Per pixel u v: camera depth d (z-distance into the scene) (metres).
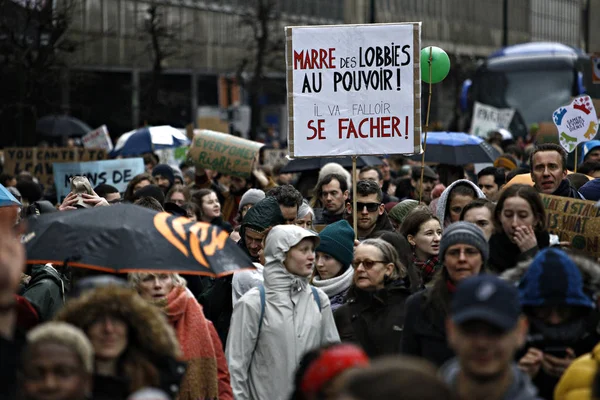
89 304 6.85
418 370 4.62
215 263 8.26
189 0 73.62
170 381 6.96
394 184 23.78
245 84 62.34
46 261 8.30
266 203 12.28
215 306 11.68
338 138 13.84
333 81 13.83
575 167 17.36
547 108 47.59
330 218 15.71
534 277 7.36
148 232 8.34
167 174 19.09
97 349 6.82
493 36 120.44
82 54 58.75
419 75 13.74
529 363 7.43
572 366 6.92
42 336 5.87
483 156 22.31
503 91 48.28
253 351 10.10
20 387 6.07
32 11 38.53
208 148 20.28
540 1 131.50
